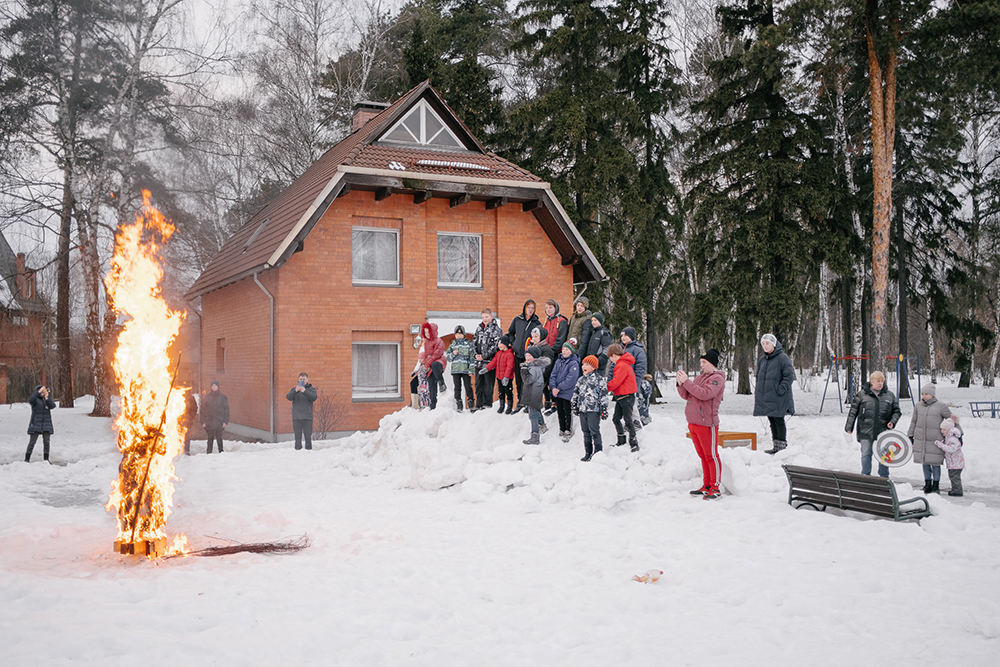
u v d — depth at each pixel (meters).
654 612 5.73
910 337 52.44
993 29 22.11
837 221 27.73
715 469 10.30
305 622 5.44
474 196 22.25
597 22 29.41
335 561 7.46
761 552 7.48
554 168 31.36
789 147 27.38
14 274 27.14
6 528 9.26
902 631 5.02
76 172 26.30
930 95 26.41
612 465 11.27
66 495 12.39
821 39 25.88
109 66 26.42
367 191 21.28
